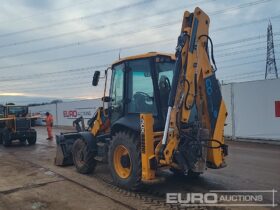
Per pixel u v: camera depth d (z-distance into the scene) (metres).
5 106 18.03
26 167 10.38
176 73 6.59
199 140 6.78
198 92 6.84
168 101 6.71
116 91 8.30
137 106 7.62
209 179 8.16
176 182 7.89
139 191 7.20
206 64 6.93
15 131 16.88
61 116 33.09
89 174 9.01
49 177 8.76
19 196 7.06
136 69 7.66
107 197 6.84
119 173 7.44
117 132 7.75
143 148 6.74
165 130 6.54
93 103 28.23
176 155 6.60
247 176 8.45
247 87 16.19
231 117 16.86
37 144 17.62
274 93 15.19
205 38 6.93
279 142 14.97
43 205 6.45
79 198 6.82
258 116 15.79
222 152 7.11
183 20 6.75
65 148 10.32
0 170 9.97
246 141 16.17
